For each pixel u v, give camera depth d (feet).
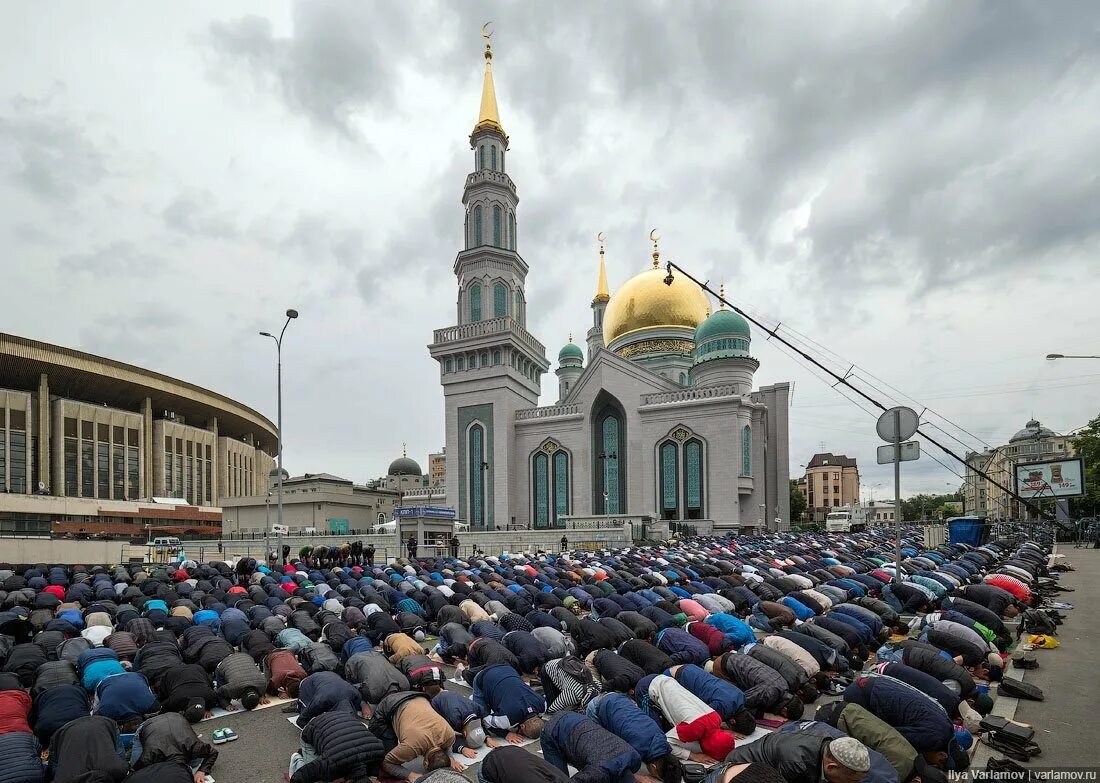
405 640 37.55
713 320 199.52
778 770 20.01
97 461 250.57
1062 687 33.78
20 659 35.04
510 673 30.27
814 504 519.60
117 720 28.04
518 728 29.01
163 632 41.01
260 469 387.14
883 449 48.06
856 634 38.70
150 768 19.88
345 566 87.56
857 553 100.48
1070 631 47.24
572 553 112.57
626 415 194.80
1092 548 139.64
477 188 217.97
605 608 48.39
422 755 24.02
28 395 233.55
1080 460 157.38
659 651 34.71
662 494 184.65
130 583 72.43
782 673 31.48
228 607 53.83
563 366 297.12
